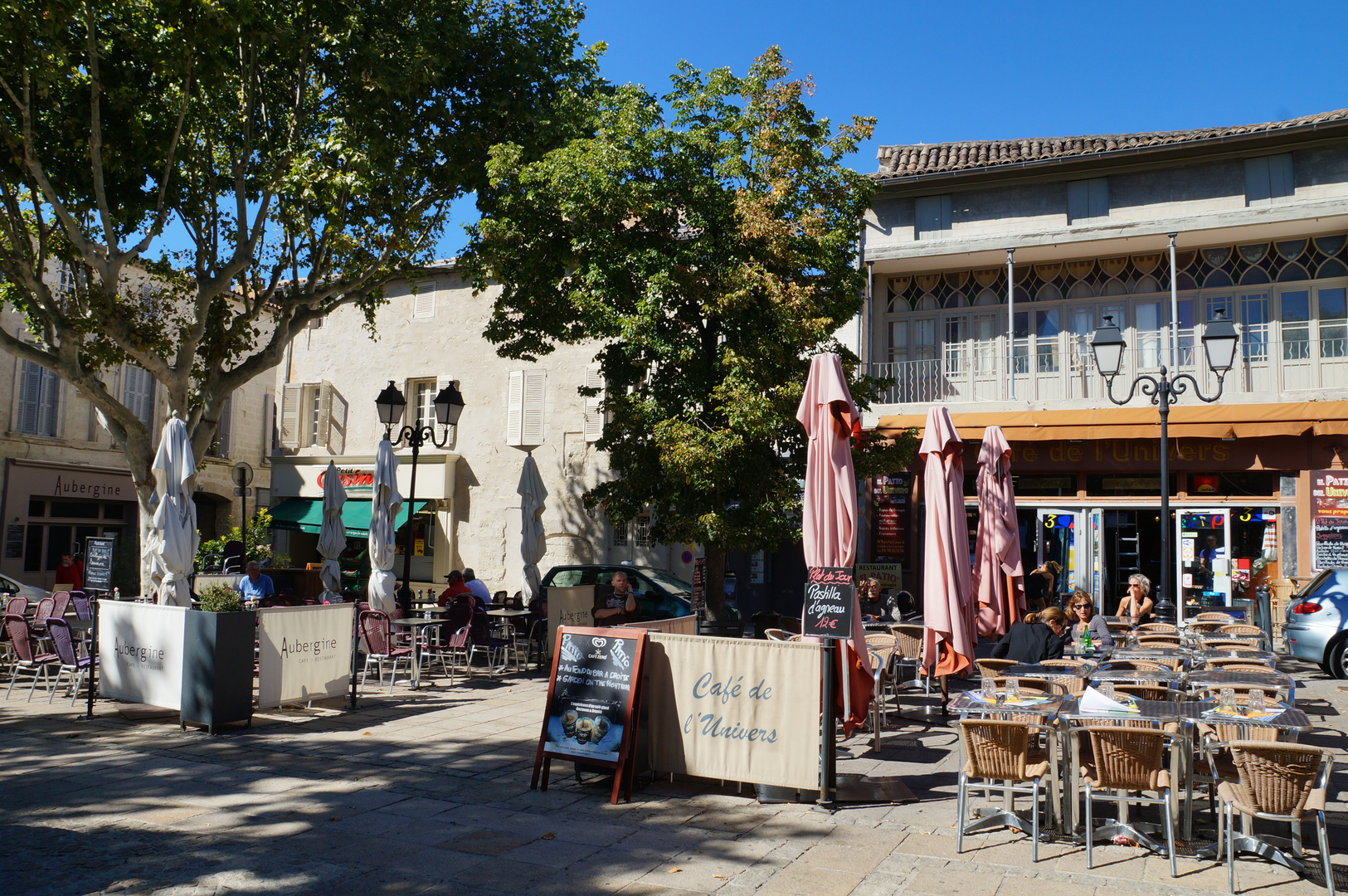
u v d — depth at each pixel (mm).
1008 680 6660
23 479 24406
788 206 13227
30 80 11883
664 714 7352
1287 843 5848
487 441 23953
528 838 6023
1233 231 17422
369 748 8609
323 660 10625
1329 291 17547
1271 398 17250
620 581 13469
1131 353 18641
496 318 15836
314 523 24938
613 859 5633
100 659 10281
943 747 8906
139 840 5805
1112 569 18266
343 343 26234
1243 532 17406
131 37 12539
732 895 5078
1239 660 9133
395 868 5422
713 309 12898
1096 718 5969
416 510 24156
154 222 13414
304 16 13227
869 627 14953
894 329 20516
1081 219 18500
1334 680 13000
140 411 27609
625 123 12898
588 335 15406
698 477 12586
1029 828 6176
